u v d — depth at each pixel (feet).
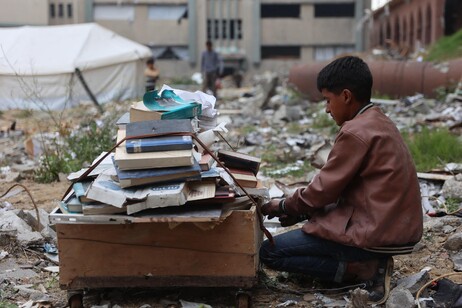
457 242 17.66
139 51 77.71
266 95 60.64
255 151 36.29
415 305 13.67
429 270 16.38
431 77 56.03
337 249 14.12
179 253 13.83
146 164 13.03
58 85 70.49
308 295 14.94
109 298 14.89
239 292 13.92
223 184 13.88
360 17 152.25
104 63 73.46
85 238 13.84
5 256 17.72
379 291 14.12
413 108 47.91
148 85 73.51
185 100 15.84
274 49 155.33
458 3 101.19
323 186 13.75
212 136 15.05
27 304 14.55
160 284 13.94
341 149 13.69
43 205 24.09
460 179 23.32
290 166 31.22
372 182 13.66
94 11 149.59
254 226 13.71
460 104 48.49
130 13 150.71
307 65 69.51
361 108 14.10
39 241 18.42
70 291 14.11
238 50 153.17
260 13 154.30
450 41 73.31
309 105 61.57
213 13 152.56
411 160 14.07
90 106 68.03
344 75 13.93
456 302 13.89
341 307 14.14
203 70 77.30
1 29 73.72
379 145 13.56
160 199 12.81
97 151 31.30
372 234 13.51
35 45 71.87
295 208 14.28
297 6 155.12
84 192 13.41
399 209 13.64
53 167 29.45
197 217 12.97
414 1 110.63
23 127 52.60
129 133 13.39
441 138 31.78
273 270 16.44
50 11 146.20
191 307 14.08
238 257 13.78
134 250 13.87
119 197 12.83
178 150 13.14
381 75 59.21
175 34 152.15
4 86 67.26
